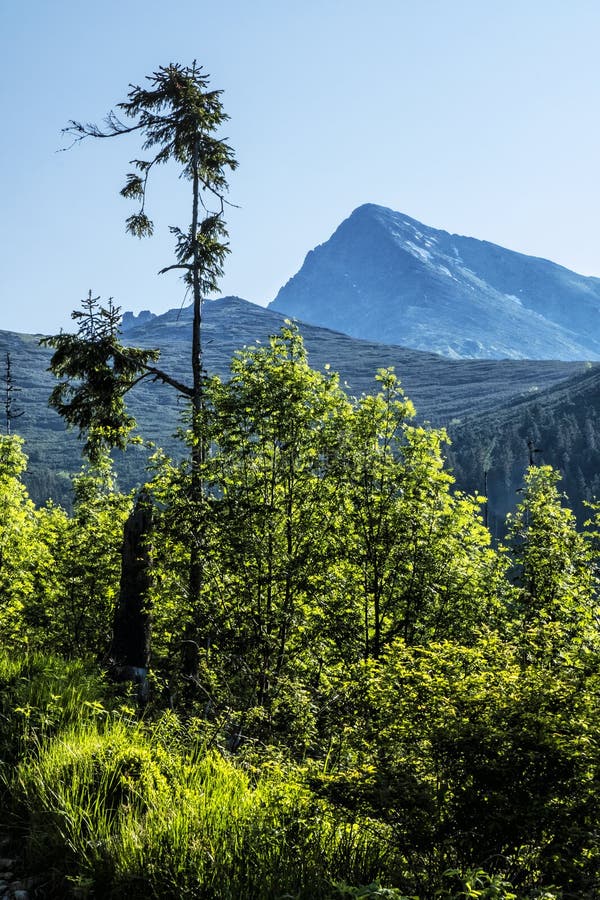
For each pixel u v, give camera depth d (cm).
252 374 1627
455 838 460
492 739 477
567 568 1513
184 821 524
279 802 553
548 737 463
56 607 2267
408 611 1584
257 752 839
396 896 378
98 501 2352
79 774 610
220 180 2017
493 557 1670
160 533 1387
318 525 1577
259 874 469
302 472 1582
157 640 1523
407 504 1614
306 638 1498
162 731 784
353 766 556
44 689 843
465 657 652
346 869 492
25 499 2755
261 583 1445
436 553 1633
